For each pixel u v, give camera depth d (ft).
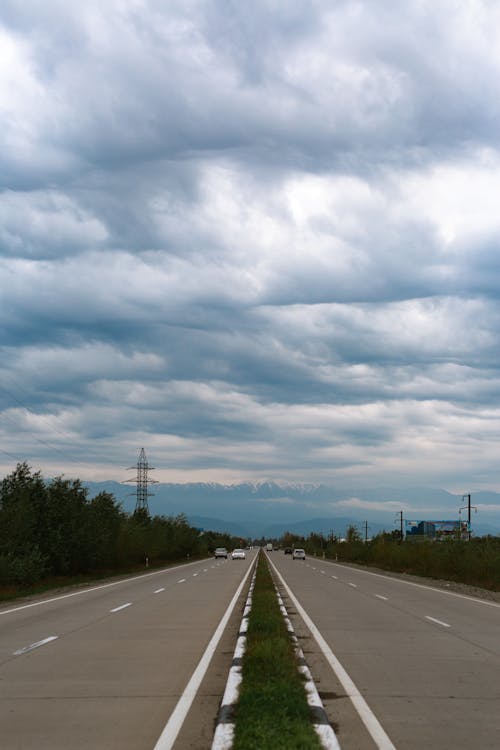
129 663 39.45
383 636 52.03
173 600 85.97
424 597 93.20
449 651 44.60
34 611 72.49
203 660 40.50
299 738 21.79
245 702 26.40
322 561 301.43
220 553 344.28
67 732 25.13
